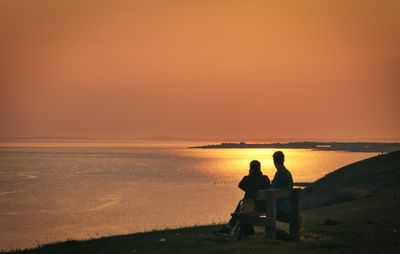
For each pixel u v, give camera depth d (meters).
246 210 18.69
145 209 112.31
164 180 197.50
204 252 16.42
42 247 20.56
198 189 163.00
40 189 163.00
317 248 16.58
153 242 19.09
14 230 84.12
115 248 18.33
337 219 25.22
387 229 20.95
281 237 18.08
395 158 59.94
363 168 59.03
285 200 18.28
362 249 16.33
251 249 16.53
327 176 62.59
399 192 36.91
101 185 177.38
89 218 99.06
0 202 129.25
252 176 18.88
